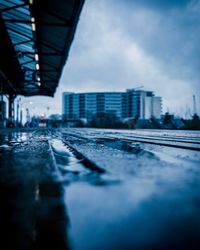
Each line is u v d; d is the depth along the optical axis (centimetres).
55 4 979
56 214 203
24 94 3709
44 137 1453
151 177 320
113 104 14175
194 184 282
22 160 496
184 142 1095
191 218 185
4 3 1150
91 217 195
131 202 222
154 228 173
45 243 165
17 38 1477
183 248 148
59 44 1398
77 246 158
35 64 2002
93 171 383
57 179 318
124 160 487
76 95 14938
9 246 160
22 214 203
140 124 6606
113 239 161
